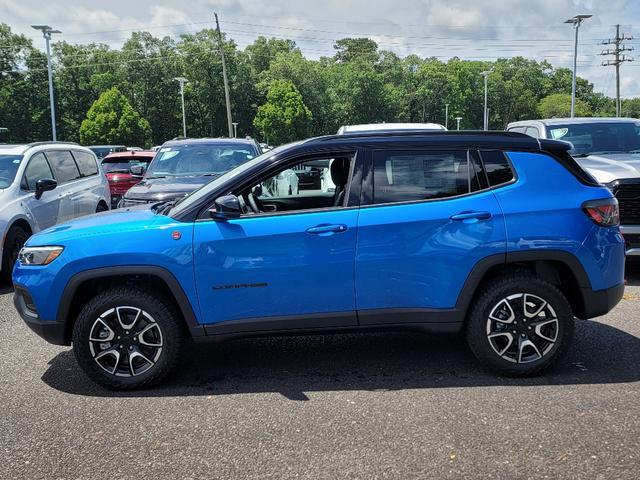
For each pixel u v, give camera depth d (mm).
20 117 79188
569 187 4496
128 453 3523
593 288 4469
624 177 7254
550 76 134875
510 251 4367
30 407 4211
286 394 4352
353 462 3354
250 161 4824
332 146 4523
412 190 4453
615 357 4926
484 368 4734
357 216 4383
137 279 4562
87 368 4406
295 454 3457
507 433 3641
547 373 4605
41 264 4438
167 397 4348
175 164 10133
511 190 4441
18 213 8398
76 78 87375
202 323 4402
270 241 4336
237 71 94812
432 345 5383
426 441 3566
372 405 4113
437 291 4414
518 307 4430
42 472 3334
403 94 111000
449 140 4512
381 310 4434
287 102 91000
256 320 4414
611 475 3162
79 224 4660
